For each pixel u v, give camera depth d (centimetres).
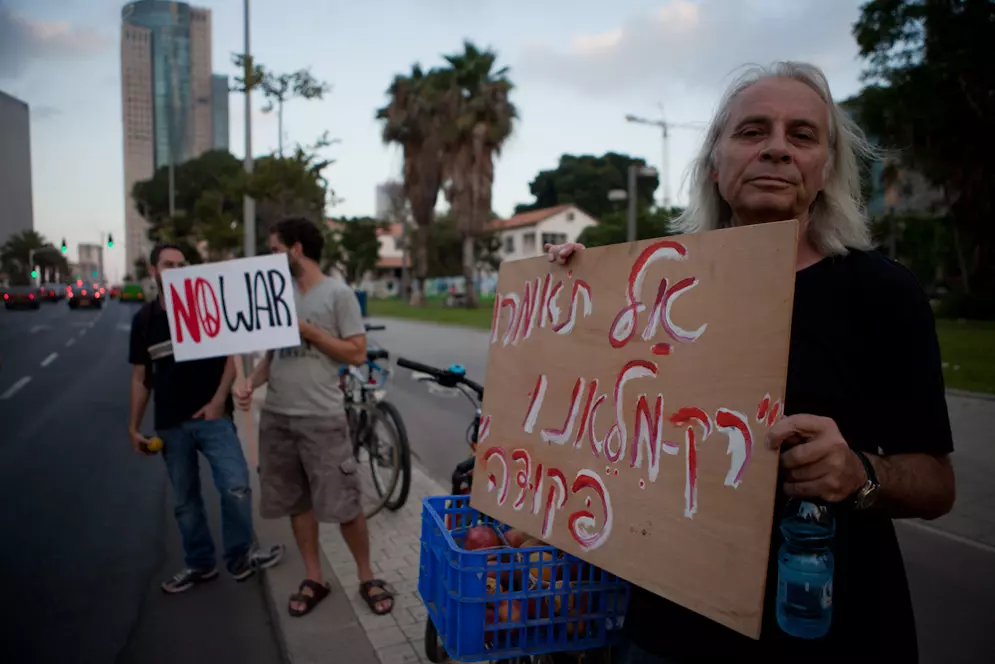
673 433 125
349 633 305
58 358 1528
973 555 411
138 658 303
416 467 580
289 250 331
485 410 184
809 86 137
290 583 355
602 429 143
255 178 1034
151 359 359
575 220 5191
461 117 2761
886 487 108
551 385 161
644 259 137
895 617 118
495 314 187
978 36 1861
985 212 2144
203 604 354
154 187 4425
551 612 160
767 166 131
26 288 4122
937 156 2092
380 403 478
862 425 118
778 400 107
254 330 312
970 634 319
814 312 122
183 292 319
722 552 113
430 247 5391
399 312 3359
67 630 327
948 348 1408
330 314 324
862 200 142
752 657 120
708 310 121
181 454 361
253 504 484
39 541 440
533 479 163
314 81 1058
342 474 322
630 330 139
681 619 127
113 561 409
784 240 110
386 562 382
